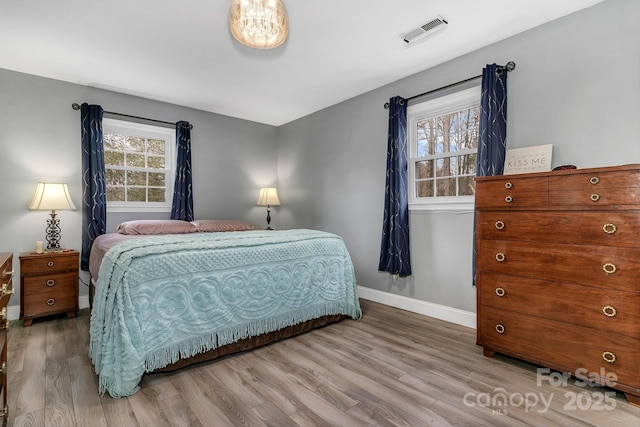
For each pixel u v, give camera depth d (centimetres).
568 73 214
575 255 171
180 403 156
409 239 309
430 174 308
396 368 193
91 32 230
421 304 299
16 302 289
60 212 311
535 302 186
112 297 168
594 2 202
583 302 168
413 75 308
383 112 335
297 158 446
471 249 267
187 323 188
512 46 241
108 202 345
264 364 198
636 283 153
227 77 310
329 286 266
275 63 283
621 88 194
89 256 317
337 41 247
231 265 208
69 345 225
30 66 284
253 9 176
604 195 162
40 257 272
